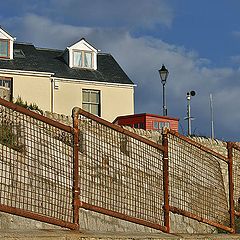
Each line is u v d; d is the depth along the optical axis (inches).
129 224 653.9
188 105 1448.1
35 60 1600.6
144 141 524.7
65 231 427.2
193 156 675.4
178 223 781.3
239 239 549.0
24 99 1510.8
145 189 544.7
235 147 647.8
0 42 1555.1
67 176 496.4
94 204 506.9
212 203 684.1
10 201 474.0
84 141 511.2
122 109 1663.4
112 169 533.6
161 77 1299.2
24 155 490.0
